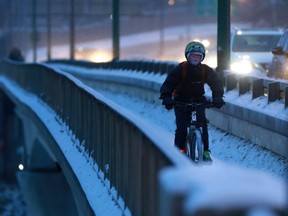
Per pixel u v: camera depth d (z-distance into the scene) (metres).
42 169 72.12
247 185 7.04
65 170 30.52
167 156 10.83
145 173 14.69
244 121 31.38
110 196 20.97
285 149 26.44
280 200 6.88
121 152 19.34
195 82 23.14
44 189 68.81
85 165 26.84
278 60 44.03
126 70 69.56
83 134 29.17
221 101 23.25
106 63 81.44
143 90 58.53
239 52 58.19
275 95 29.20
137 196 16.19
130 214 17.36
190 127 23.12
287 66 42.53
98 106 24.78
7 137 127.69
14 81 91.75
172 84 23.14
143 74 60.84
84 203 23.12
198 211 6.88
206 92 40.06
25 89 72.38
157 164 12.56
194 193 7.08
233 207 6.85
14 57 112.94
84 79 92.06
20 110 70.31
